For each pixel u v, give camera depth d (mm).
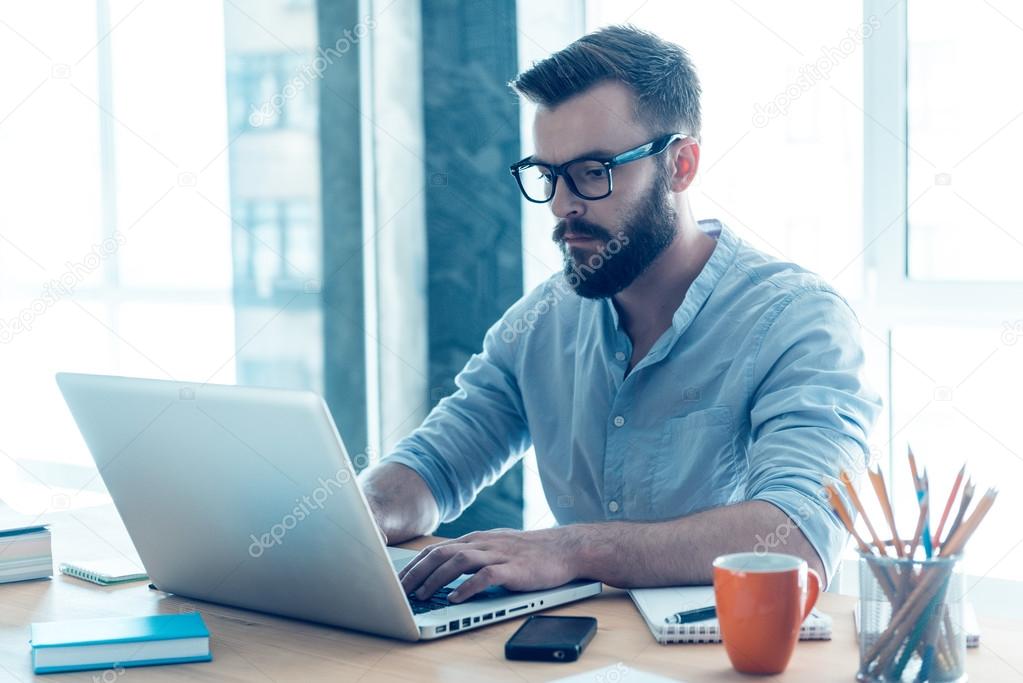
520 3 3080
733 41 2896
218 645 1272
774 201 2881
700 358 1818
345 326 3332
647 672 1110
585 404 1911
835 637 1228
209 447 1254
